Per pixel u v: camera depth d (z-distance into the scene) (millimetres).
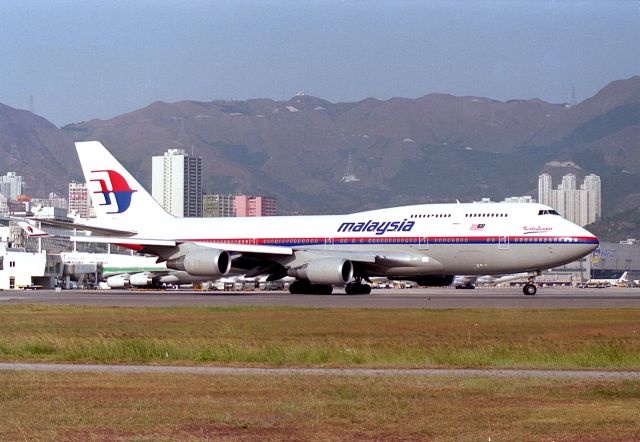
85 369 109375
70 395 86875
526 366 110188
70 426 71812
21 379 98750
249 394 87188
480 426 71500
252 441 66750
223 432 69750
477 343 135250
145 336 148125
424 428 70938
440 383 94062
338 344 132250
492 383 93625
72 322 180125
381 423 72812
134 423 73000
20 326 170875
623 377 99625
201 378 99375
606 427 70812
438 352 120312
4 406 80500
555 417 74812
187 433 69312
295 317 188125
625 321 174750
